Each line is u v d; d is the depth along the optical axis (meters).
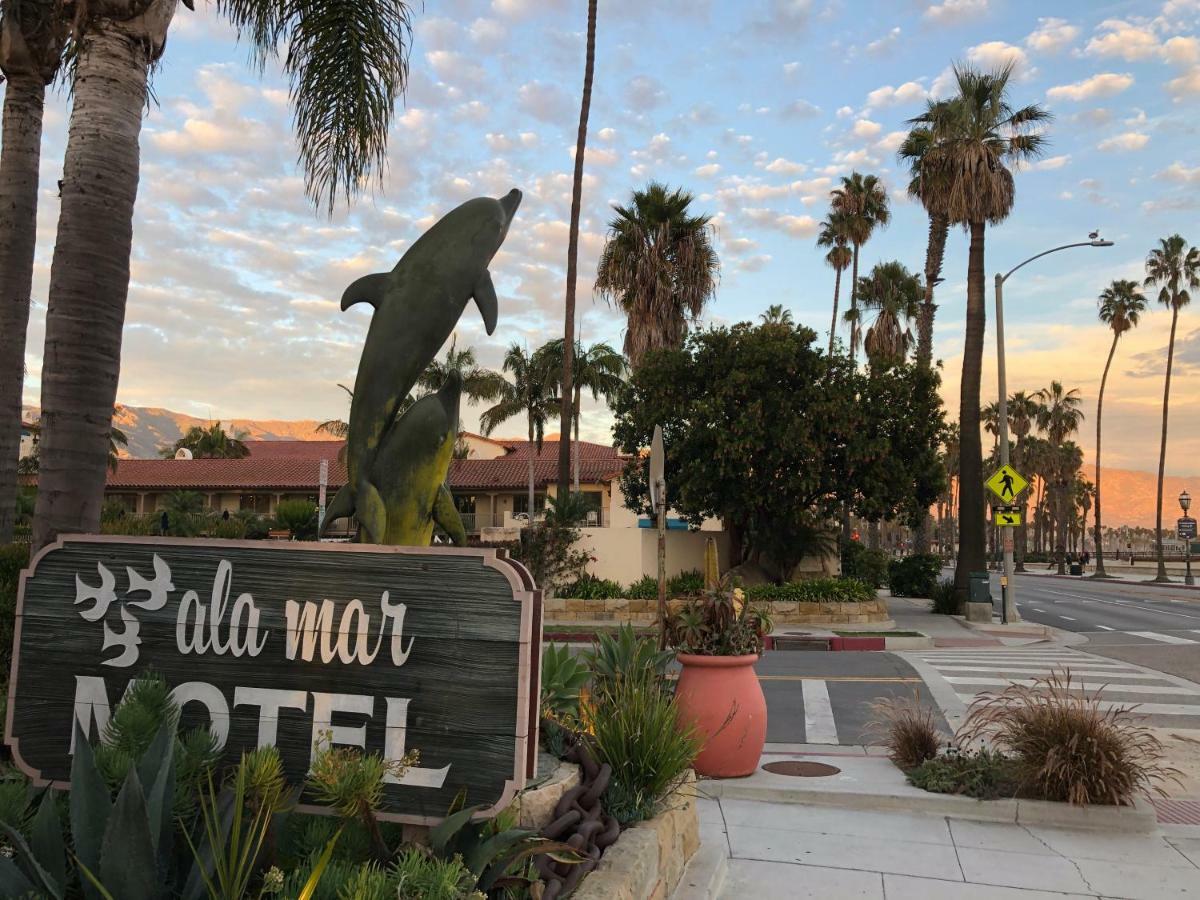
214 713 3.42
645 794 4.54
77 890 2.78
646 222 28.53
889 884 4.89
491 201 5.08
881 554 36.19
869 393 23.70
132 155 5.90
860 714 10.46
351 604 3.39
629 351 29.00
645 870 3.89
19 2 7.55
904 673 13.88
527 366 38.53
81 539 3.60
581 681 5.60
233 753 3.38
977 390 25.11
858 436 22.88
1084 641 19.33
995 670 14.20
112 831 2.48
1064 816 5.95
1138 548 121.88
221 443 63.25
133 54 5.91
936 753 7.23
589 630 19.69
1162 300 53.50
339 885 2.67
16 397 7.72
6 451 7.62
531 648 3.34
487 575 3.32
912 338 47.97
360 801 2.98
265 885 2.56
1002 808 6.07
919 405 23.94
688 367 24.80
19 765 3.51
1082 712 6.42
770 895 4.73
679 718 5.77
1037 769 6.17
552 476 43.31
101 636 3.54
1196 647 18.02
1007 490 22.17
